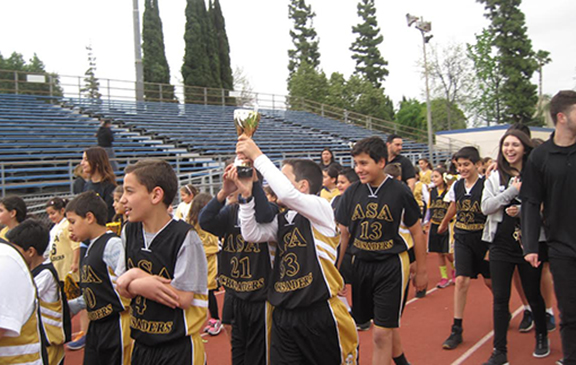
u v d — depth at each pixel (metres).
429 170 11.34
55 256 4.89
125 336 3.03
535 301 4.14
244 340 3.19
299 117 27.14
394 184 3.69
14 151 12.70
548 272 4.71
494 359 4.00
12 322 2.29
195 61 37.31
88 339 3.16
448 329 5.19
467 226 4.63
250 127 2.69
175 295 2.44
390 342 3.60
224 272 3.21
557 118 3.18
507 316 4.04
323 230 2.79
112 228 4.95
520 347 4.52
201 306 2.61
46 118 16.27
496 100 40.34
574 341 3.06
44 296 3.01
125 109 20.03
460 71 40.25
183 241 2.51
